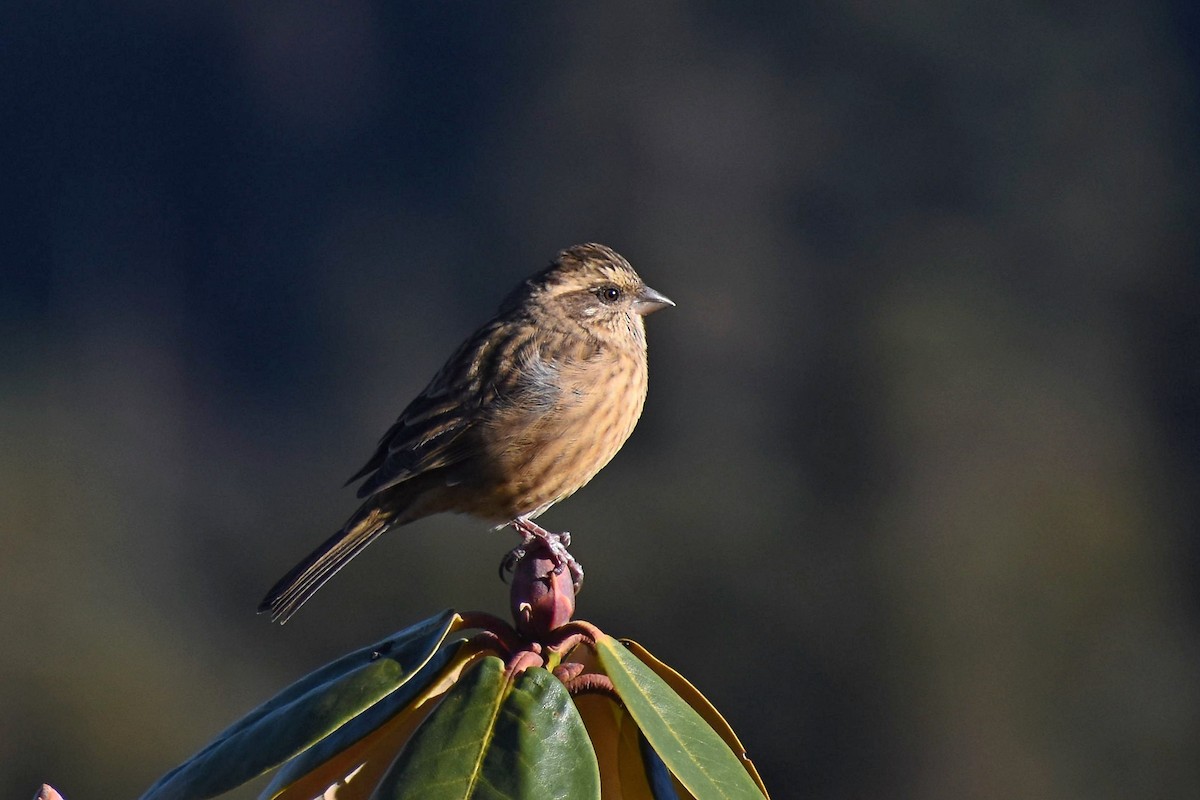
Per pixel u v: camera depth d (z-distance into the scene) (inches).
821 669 622.2
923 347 727.7
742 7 1040.8
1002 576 633.6
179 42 1168.8
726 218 943.7
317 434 961.5
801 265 856.9
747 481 685.3
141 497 808.9
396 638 122.0
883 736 609.6
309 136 1136.8
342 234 1080.8
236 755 116.0
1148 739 609.9
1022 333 796.6
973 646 614.9
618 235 974.4
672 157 992.9
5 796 602.9
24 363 1000.9
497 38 1104.8
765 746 616.7
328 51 1162.6
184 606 735.7
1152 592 652.1
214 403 989.2
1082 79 999.0
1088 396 754.8
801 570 644.7
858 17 1023.0
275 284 1077.8
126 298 1086.4
